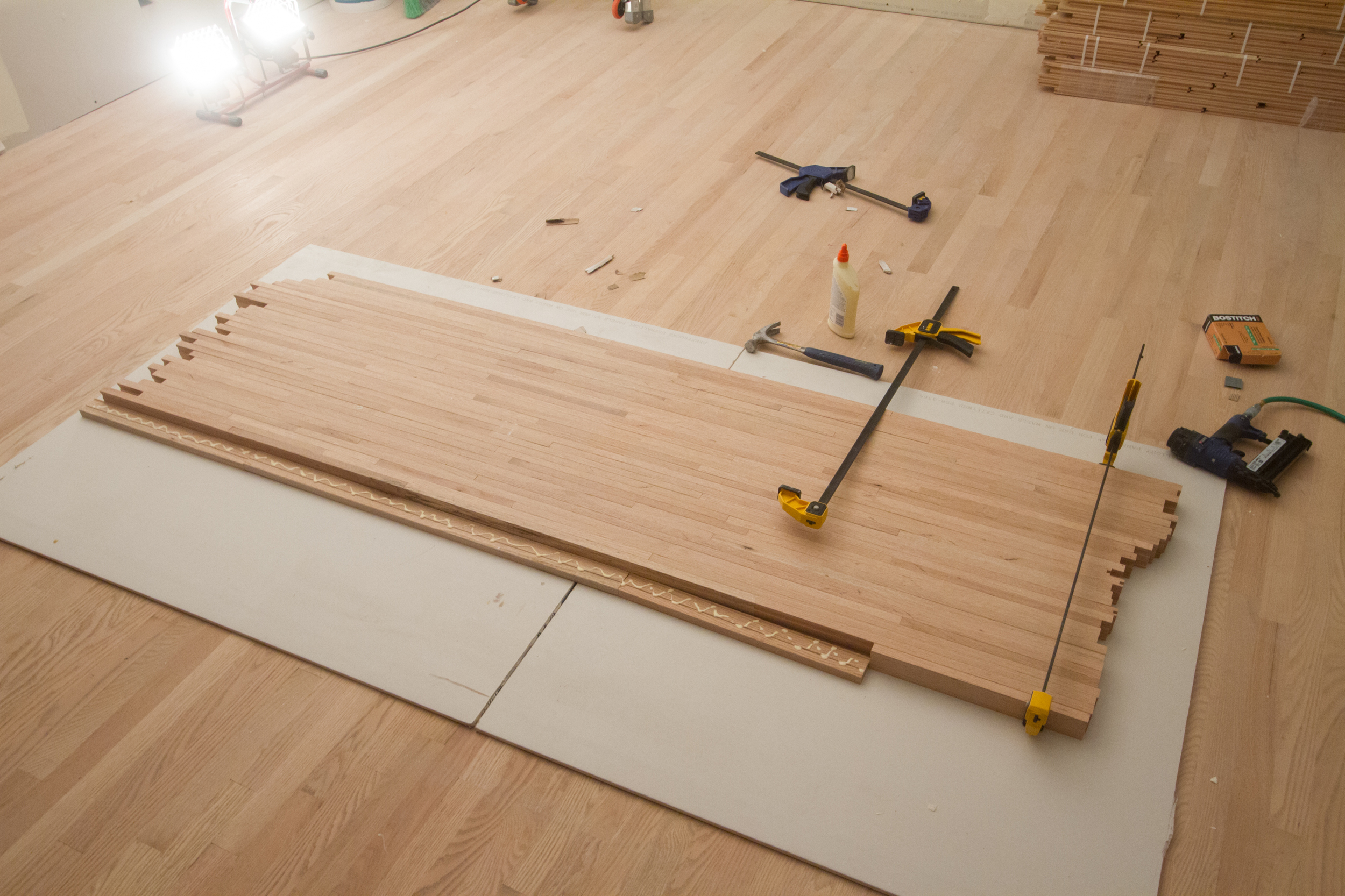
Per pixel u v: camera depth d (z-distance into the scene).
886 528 2.28
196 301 3.35
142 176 4.09
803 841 1.82
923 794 1.88
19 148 4.33
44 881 1.82
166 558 2.41
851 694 2.05
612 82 4.62
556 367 2.82
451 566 2.35
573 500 2.39
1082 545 2.23
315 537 2.44
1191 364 2.85
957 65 4.55
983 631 2.07
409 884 1.80
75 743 2.04
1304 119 3.87
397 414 2.67
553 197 3.79
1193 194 3.56
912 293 3.19
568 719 2.03
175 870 1.83
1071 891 1.74
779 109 4.30
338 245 3.59
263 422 2.67
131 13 4.64
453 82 4.70
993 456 2.47
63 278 3.49
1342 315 2.98
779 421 2.60
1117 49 4.05
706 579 2.19
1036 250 3.34
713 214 3.64
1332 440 2.58
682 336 3.05
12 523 2.52
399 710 2.08
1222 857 1.78
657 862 1.82
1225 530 2.37
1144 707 2.00
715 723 2.01
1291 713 1.99
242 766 1.99
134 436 2.77
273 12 4.52
